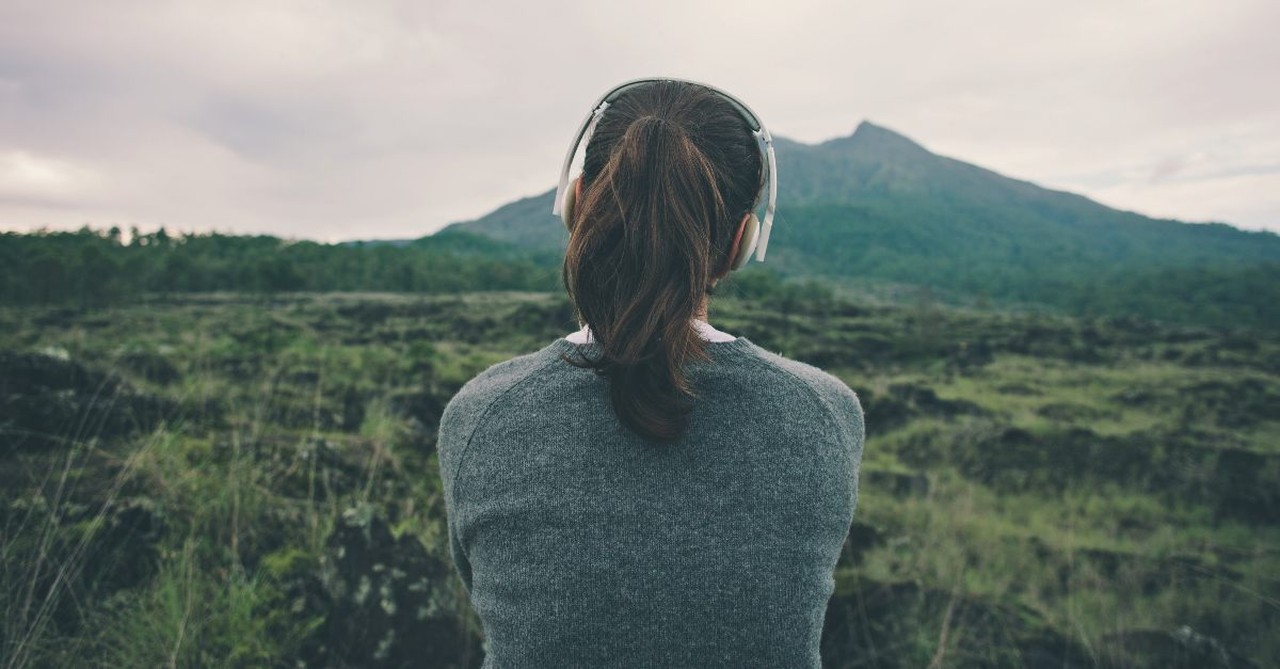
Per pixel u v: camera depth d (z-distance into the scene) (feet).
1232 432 40.88
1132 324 150.20
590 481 2.31
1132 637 10.80
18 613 6.30
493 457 2.45
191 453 10.66
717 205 2.40
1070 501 24.38
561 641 2.22
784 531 2.30
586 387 2.44
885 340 92.94
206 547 8.04
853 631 9.75
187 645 6.47
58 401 10.96
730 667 2.19
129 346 24.89
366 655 7.35
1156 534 21.26
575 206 2.88
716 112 2.70
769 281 197.16
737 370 2.46
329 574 7.82
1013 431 33.01
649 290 2.19
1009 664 9.56
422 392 21.76
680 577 2.21
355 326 70.44
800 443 2.39
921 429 35.76
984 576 14.61
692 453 2.31
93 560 7.40
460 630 7.80
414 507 10.64
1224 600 14.84
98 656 6.39
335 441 12.94
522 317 82.74
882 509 19.80
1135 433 37.91
